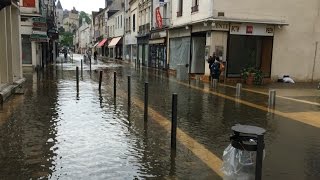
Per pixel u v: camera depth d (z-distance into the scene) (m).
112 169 5.60
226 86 17.98
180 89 16.50
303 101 13.16
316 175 5.52
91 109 10.73
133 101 12.48
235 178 4.25
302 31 21.58
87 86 17.23
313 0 21.52
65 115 9.76
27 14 22.05
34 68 29.39
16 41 16.91
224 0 19.98
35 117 9.46
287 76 21.36
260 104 12.27
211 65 19.33
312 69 22.06
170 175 5.37
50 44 44.41
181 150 6.62
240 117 9.91
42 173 5.39
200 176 5.34
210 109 11.13
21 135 7.58
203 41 24.02
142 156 6.25
